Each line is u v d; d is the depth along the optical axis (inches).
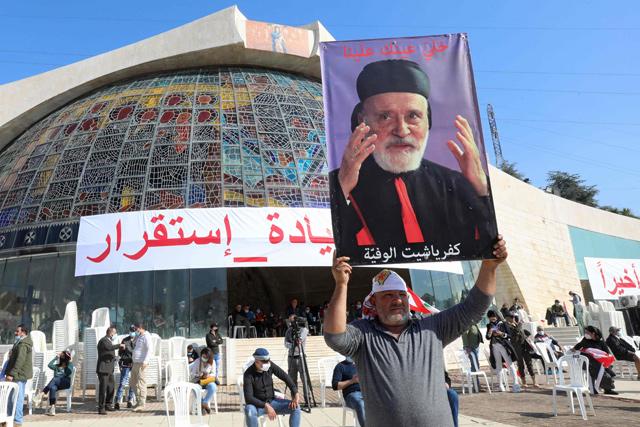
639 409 432.5
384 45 181.9
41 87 1197.1
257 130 1015.0
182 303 834.2
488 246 162.2
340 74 179.3
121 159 957.2
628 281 1145.4
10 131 1211.2
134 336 576.4
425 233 164.9
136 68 1155.3
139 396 532.7
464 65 180.2
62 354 525.0
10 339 845.8
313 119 1088.8
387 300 152.2
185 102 1042.1
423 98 176.6
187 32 1135.6
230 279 1178.6
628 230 1951.3
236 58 1166.3
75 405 576.4
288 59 1183.6
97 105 1089.4
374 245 163.8
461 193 168.2
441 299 1008.9
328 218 924.6
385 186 169.2
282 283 1254.3
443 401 142.2
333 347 146.6
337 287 152.4
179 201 901.8
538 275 1435.8
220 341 654.5
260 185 941.8
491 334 605.6
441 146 172.4
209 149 965.8
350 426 394.3
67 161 988.6
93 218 880.9
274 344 818.2
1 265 924.0
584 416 391.2
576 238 1696.6
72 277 862.5
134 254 847.1
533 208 1546.5
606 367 539.5
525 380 662.5
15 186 1013.8
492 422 389.4
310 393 503.2
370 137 173.6
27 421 463.8
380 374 142.7
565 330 1053.8
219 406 537.0
